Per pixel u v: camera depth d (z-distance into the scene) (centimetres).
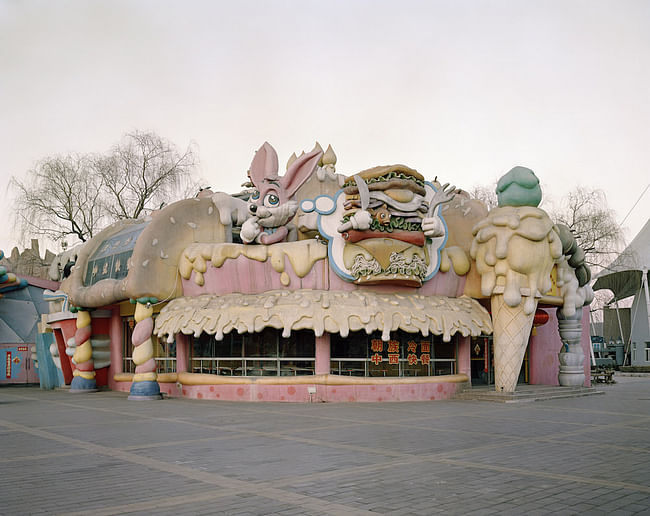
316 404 2233
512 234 2367
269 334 2414
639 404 2262
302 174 2452
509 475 989
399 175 2270
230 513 772
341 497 851
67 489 903
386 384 2320
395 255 2275
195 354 2583
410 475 990
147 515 763
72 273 2981
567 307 2741
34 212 4088
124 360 2997
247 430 1540
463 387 2472
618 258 5253
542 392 2483
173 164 4381
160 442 1349
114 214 4231
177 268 2548
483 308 2495
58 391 3114
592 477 973
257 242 2430
